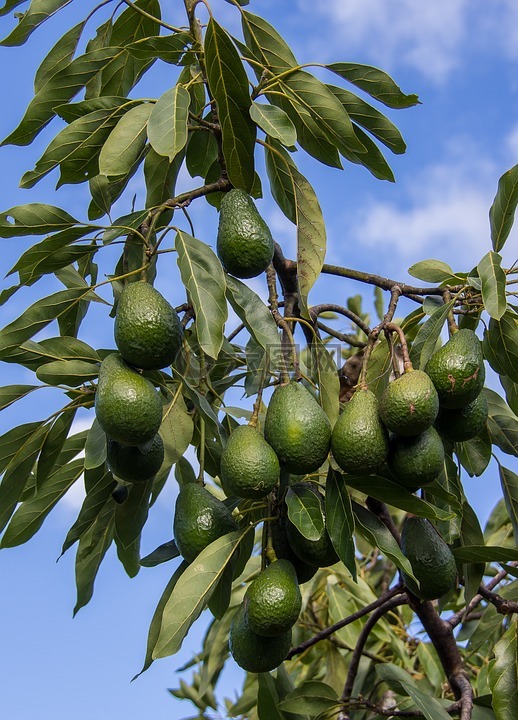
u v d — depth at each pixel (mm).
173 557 2023
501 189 2057
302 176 2102
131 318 1879
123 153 2016
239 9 2137
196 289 1911
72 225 1974
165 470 2168
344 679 2588
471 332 1965
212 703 2793
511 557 2066
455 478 2150
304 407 1884
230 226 1957
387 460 1899
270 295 2049
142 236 1972
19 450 2104
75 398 2088
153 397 1874
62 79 2207
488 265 1979
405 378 1880
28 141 2236
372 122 2162
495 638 2365
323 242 2098
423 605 2230
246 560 2078
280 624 1849
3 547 2160
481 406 1978
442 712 2053
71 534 2119
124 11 2279
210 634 2598
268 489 1858
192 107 2303
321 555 1890
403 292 2135
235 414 2094
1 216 1958
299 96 2127
